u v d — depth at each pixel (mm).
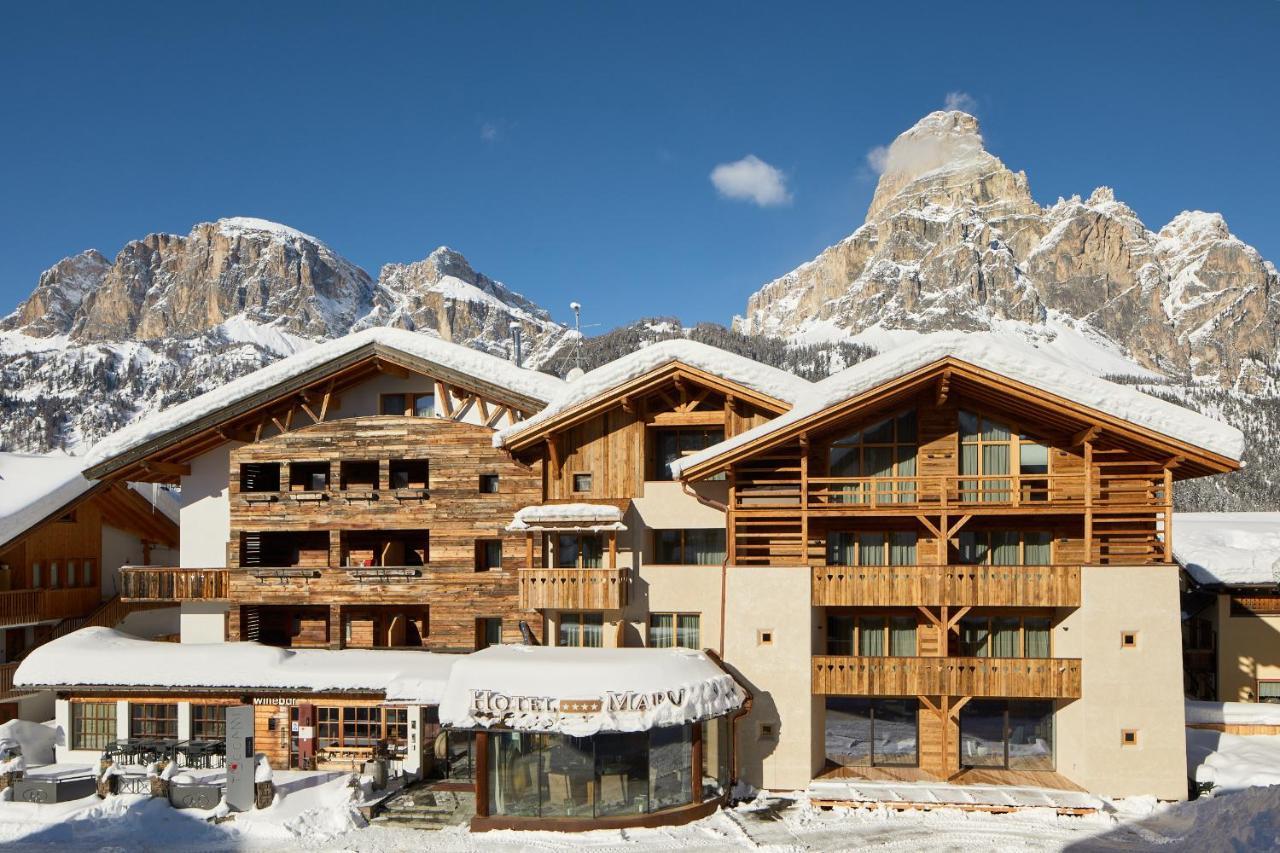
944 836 21844
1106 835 21812
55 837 22078
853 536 27266
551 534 28359
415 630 31797
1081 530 26250
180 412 30375
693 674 23438
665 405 28500
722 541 28359
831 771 26422
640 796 22750
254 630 31406
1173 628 24156
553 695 22172
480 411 30406
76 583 36250
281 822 22641
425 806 24125
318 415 31328
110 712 28453
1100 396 24016
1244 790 23906
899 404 26688
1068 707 25469
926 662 25094
